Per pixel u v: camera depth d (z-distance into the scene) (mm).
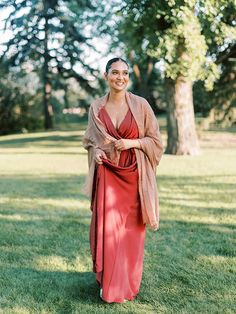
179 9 13922
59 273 4535
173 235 5855
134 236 3904
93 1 26266
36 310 3688
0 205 7953
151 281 4262
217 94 20875
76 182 10570
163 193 8828
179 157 15680
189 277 4359
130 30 16594
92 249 3781
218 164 13492
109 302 3734
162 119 35312
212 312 3609
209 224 6418
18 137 31219
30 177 11648
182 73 14656
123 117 3857
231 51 18094
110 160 3840
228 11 16234
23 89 40500
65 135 28469
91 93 34344
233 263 4766
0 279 4359
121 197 3824
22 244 5535
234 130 27062
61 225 6449
